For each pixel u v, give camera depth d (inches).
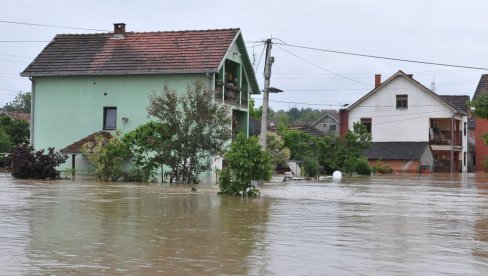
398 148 2445.9
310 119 5782.5
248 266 288.2
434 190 989.2
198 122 1089.4
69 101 1362.0
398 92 2519.7
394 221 491.2
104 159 1147.3
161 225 434.9
